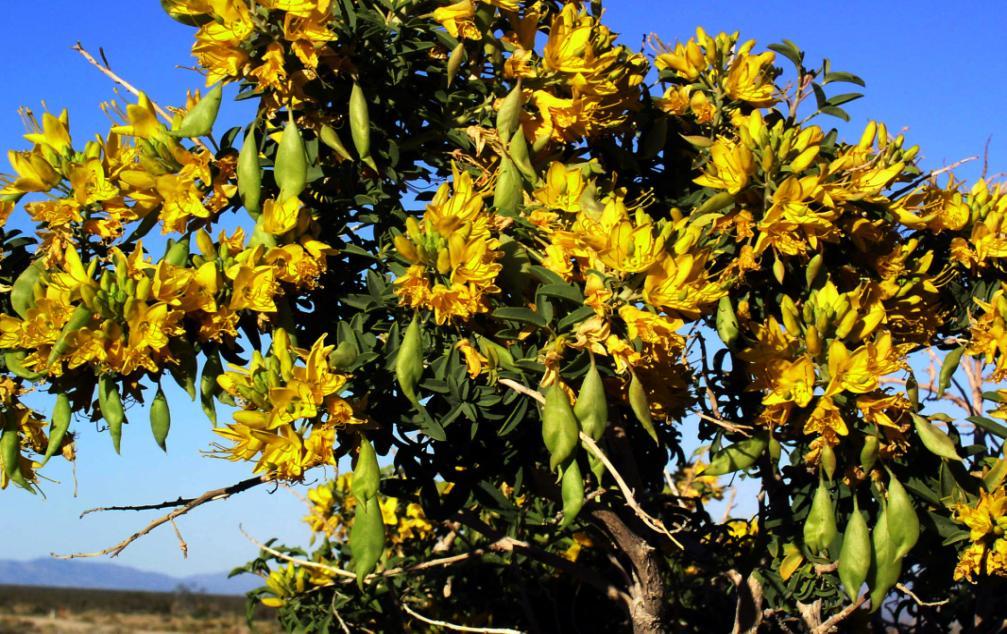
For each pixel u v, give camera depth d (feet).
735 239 10.82
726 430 11.41
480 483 10.89
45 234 9.71
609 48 11.59
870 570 9.84
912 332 11.75
